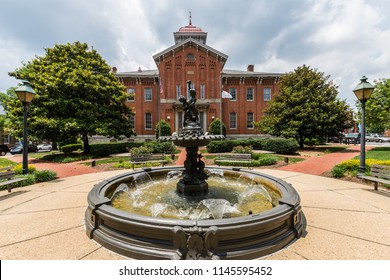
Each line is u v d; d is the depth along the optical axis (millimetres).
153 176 6863
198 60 25281
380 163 7352
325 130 18406
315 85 19531
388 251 2877
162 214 3961
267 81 27281
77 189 6383
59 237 3318
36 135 14789
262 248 2730
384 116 14617
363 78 7148
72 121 14422
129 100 26562
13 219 4039
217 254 2537
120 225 2934
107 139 26109
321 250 2912
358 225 3707
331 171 8250
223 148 17812
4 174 5840
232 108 27141
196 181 5152
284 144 15586
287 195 3807
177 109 24984
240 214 3953
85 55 17578
